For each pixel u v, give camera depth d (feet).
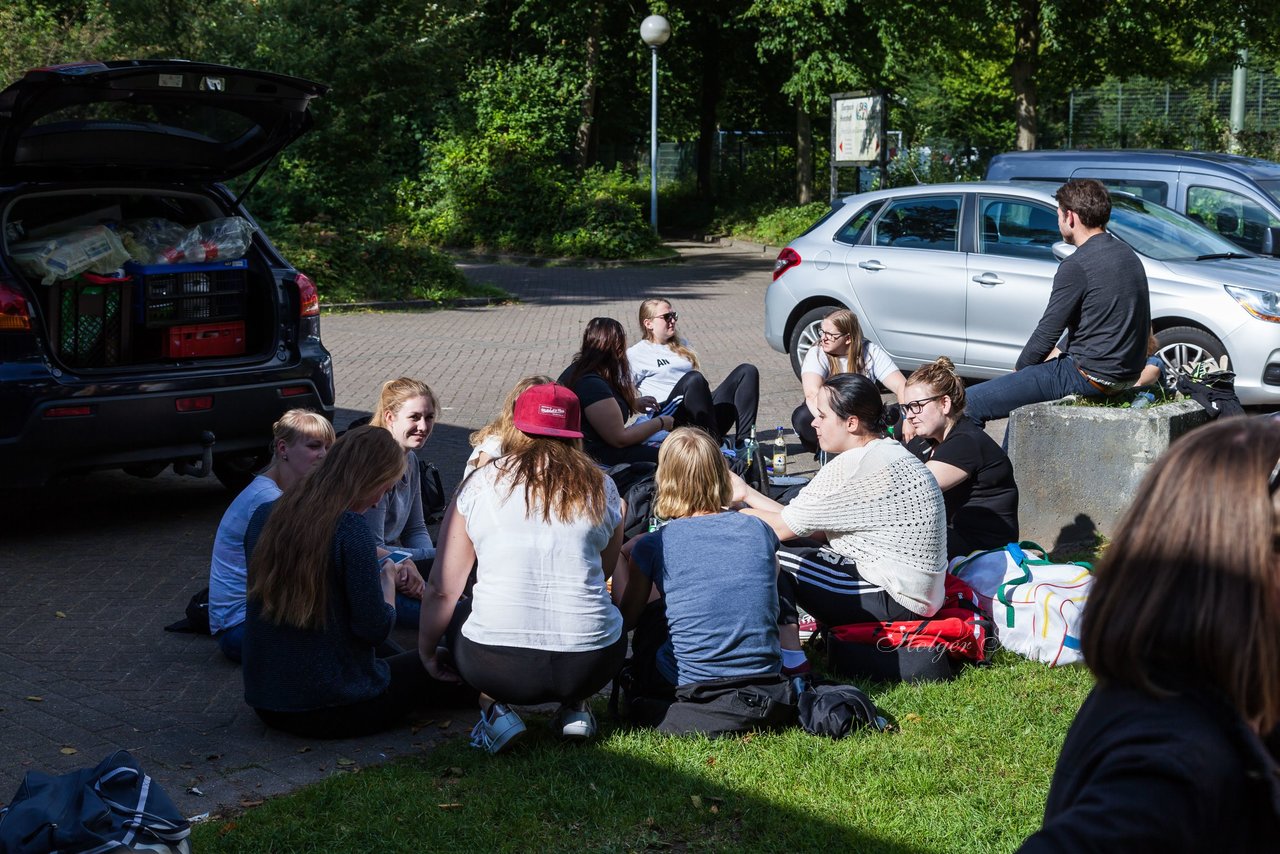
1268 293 29.43
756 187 115.65
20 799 9.26
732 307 59.72
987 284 32.68
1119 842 4.38
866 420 15.96
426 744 13.76
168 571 20.25
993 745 13.62
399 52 59.82
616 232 88.38
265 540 13.39
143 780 9.62
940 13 80.94
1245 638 4.43
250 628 13.69
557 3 102.99
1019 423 22.34
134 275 22.22
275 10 59.00
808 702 13.92
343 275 59.62
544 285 71.72
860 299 35.14
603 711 14.82
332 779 12.60
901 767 12.94
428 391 18.43
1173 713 4.51
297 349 23.52
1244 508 4.55
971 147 107.14
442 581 13.80
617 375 22.26
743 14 100.68
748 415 25.70
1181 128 93.45
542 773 12.75
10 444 20.16
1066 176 45.27
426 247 63.82
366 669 13.80
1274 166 44.88
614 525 13.80
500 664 13.10
